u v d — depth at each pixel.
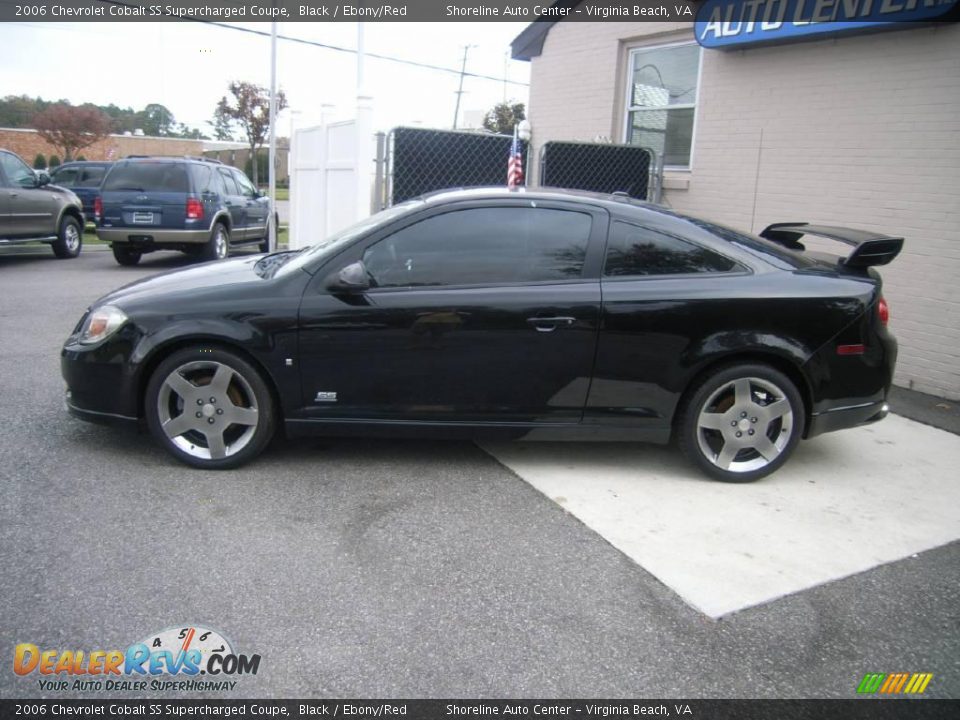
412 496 4.01
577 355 4.12
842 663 2.77
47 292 9.80
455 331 4.09
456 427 4.23
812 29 6.50
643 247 4.19
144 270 12.42
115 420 4.23
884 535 3.73
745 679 2.67
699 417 4.19
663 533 3.68
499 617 2.96
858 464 4.66
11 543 3.36
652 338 4.09
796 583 3.27
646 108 8.55
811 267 4.29
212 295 4.13
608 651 2.79
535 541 3.56
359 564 3.31
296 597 3.04
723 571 3.35
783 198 7.23
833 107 6.77
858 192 6.68
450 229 4.17
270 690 2.54
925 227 6.26
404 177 7.55
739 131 7.52
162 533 3.51
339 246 4.20
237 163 36.81
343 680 2.60
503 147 7.92
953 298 6.13
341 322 4.06
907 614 3.08
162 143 39.00
